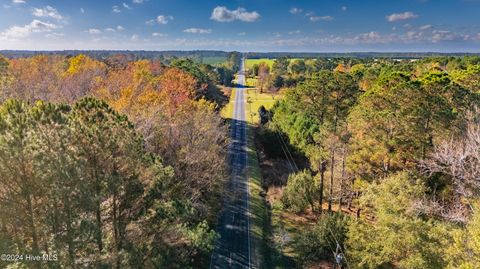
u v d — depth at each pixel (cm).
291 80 13062
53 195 1456
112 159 1700
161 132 3362
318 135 4494
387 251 2261
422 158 3044
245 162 5641
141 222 1952
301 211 4081
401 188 2438
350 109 4866
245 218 3841
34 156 1410
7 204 1427
